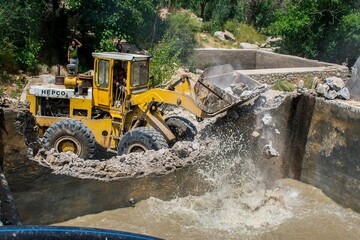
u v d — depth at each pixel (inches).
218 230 313.9
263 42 1095.0
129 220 314.0
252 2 1212.5
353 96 392.2
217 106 371.6
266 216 340.2
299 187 398.9
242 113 377.1
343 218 347.6
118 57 397.4
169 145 389.1
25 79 588.7
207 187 361.1
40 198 293.3
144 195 336.2
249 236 309.9
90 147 383.9
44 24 668.1
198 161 352.8
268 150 380.5
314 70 751.1
